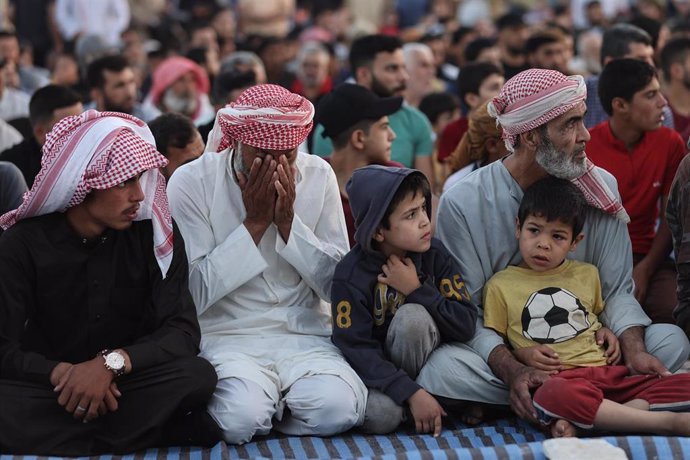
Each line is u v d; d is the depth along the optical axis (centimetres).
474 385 763
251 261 766
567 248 773
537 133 772
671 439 677
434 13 3212
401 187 750
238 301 786
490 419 792
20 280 709
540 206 760
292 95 748
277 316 783
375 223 747
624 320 782
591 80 1158
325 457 708
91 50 1789
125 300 738
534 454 670
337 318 766
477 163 952
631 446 673
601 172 811
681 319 795
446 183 958
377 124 948
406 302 766
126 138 699
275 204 766
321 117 958
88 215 713
